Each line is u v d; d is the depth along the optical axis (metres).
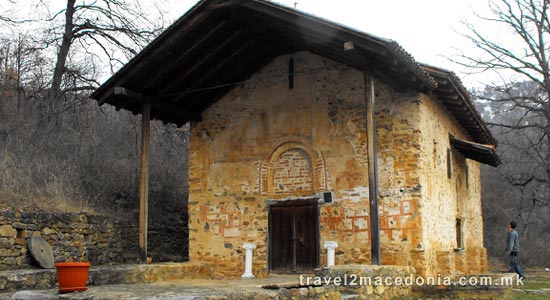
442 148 13.59
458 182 15.58
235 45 12.53
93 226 13.39
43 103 18.39
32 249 11.41
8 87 18.81
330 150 12.61
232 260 13.18
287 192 12.96
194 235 13.70
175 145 22.28
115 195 16.25
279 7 10.48
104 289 8.01
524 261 23.64
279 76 13.55
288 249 12.67
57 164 15.49
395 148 11.88
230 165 13.67
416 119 11.80
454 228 14.26
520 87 24.97
